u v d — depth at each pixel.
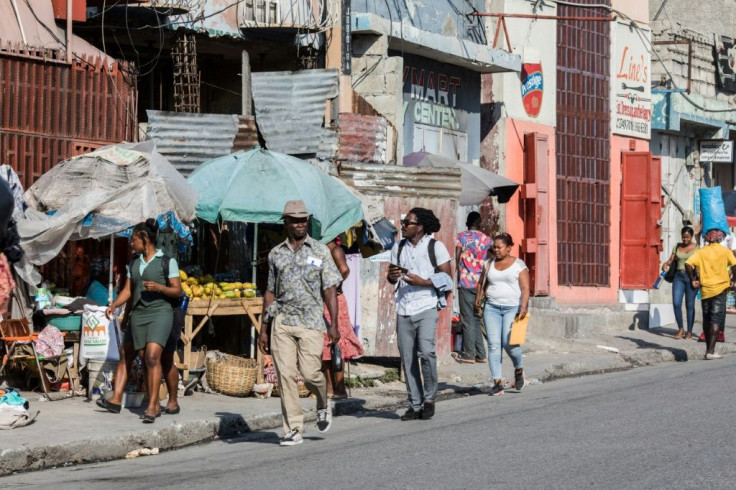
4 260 9.45
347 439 13.00
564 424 13.30
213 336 18.33
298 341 12.61
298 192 16.23
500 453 11.37
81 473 11.31
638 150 33.47
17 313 15.58
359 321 18.59
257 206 16.08
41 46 18.36
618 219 32.31
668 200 36.56
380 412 15.61
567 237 30.09
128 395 14.57
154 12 20.55
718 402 14.81
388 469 10.67
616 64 32.25
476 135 27.25
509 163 27.70
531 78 28.52
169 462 11.91
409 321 14.49
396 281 14.62
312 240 12.66
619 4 32.44
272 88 20.25
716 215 32.44
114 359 14.91
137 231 13.66
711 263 22.77
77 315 15.47
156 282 13.55
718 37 38.84
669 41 35.47
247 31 22.02
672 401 15.09
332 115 20.80
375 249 18.11
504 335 17.23
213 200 16.23
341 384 15.98
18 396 13.22
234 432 13.85
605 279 31.77
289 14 22.34
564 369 20.62
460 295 20.95
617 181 32.31
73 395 15.34
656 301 34.19
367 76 23.02
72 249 17.30
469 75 26.91
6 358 14.82
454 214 20.62
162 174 15.43
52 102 17.56
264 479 10.38
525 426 13.27
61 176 15.59
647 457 10.90
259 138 20.38
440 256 14.43
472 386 17.91
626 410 14.35
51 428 12.76
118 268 17.61
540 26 29.08
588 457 10.98
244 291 16.62
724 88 39.44
